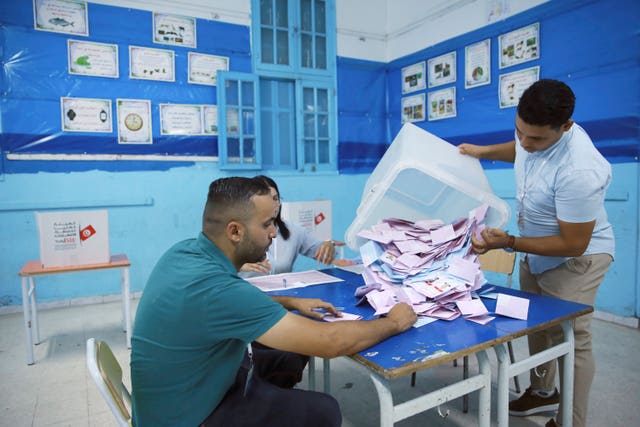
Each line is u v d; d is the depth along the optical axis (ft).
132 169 11.74
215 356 3.34
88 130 11.21
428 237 4.95
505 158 5.75
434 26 13.12
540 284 5.32
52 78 10.77
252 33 12.88
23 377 7.34
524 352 7.93
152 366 3.29
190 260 3.37
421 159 4.95
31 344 7.79
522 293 4.92
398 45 14.64
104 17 11.16
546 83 4.09
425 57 13.51
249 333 3.10
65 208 11.10
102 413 6.23
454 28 12.46
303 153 13.92
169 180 12.17
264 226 3.48
